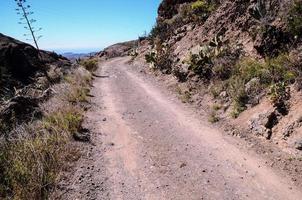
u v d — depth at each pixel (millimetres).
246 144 7523
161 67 19688
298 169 6035
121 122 10539
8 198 5305
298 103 7434
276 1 11016
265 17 11078
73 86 15781
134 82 18844
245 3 14180
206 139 8266
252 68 10180
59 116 9414
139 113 11586
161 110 11641
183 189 5883
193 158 7199
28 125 8641
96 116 11281
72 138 8422
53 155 6879
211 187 5875
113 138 8945
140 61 28016
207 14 19016
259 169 6336
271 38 10195
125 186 6105
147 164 7074
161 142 8398
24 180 5762
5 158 6551
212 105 10758
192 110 11070
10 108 9617
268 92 8633
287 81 8266
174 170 6688
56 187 5902
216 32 15484
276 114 7719
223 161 6887
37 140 7395
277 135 7281
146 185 6121
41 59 25297
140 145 8297
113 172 6711
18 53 21719
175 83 15250
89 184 6148
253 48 11508
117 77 22203
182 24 24125
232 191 5676
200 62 13508
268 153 6863
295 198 5250
